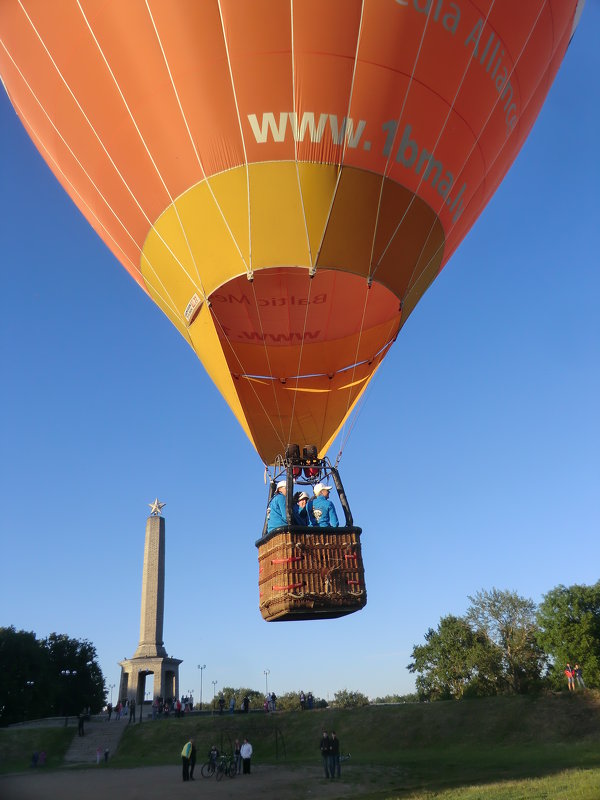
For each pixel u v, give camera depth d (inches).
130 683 1838.1
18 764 1105.4
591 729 946.7
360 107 445.7
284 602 401.4
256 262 469.4
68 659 2455.7
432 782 652.1
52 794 683.4
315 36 427.5
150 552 1966.0
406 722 1097.4
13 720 2064.5
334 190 454.6
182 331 548.1
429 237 503.8
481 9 453.4
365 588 414.9
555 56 529.7
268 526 443.8
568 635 1637.6
